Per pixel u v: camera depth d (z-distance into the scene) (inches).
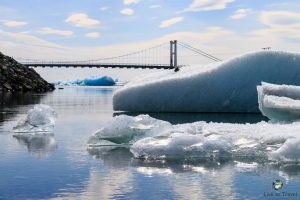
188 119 504.4
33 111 370.3
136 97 648.4
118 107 659.4
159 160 224.7
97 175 187.3
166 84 641.0
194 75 639.8
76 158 232.1
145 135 284.2
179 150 232.8
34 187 165.2
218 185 168.1
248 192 157.4
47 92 1815.9
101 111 662.5
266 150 238.8
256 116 551.8
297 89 408.2
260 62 625.9
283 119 383.2
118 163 216.4
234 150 237.1
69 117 544.4
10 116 540.4
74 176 185.5
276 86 411.5
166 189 161.9
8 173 191.9
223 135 252.8
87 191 159.2
